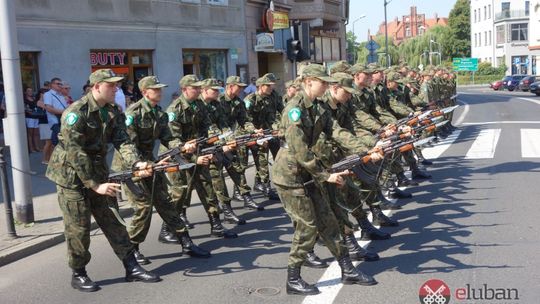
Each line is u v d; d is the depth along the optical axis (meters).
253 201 8.90
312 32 30.33
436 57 85.00
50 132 12.28
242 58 23.69
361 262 5.88
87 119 5.17
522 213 7.38
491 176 9.93
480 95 44.22
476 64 73.69
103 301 5.17
